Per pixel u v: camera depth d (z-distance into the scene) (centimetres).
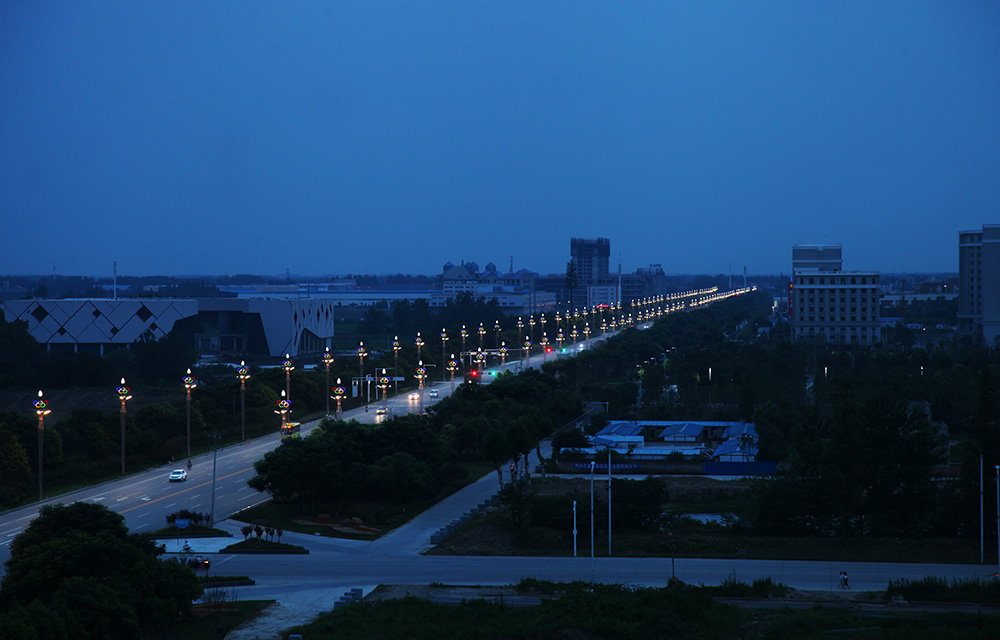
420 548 10662
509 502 11106
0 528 11225
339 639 7425
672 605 8019
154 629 7706
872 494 11106
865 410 11250
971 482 10719
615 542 10594
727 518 11581
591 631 7556
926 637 7100
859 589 8756
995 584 8406
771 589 8600
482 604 8225
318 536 11156
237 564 9944
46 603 7462
